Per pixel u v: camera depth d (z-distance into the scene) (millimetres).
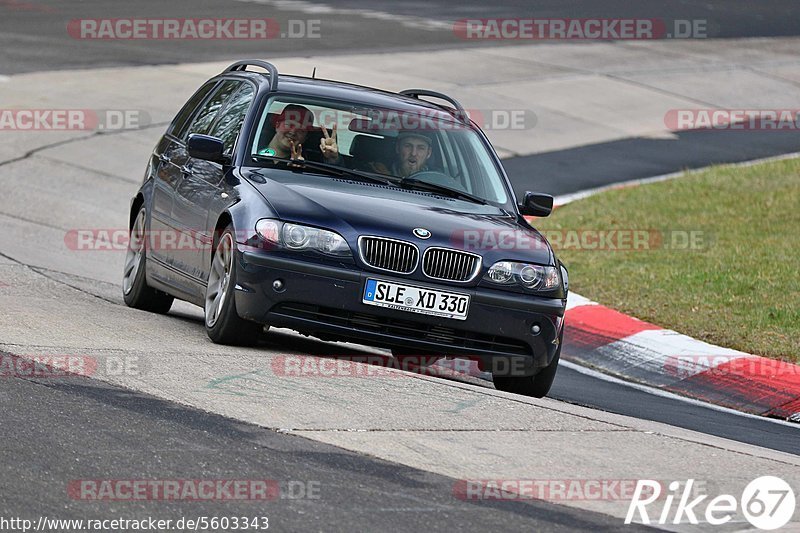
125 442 21484
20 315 32281
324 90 34625
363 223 29531
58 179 63562
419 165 33156
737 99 96625
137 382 25625
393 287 29219
